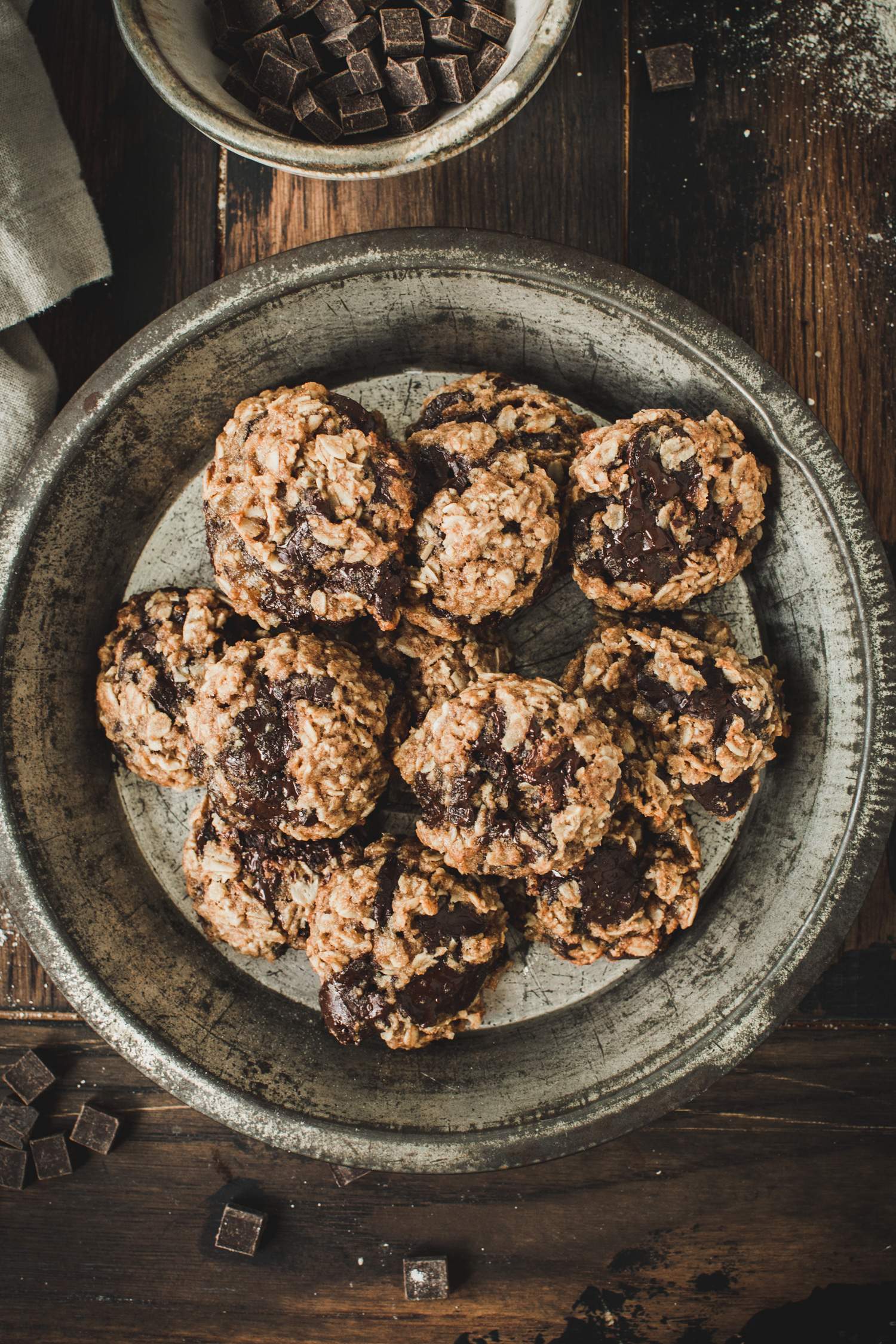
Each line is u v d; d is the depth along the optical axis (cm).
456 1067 48
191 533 50
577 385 50
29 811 47
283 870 47
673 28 51
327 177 45
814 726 48
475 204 51
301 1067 48
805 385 51
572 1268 52
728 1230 51
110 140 52
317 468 44
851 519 46
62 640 48
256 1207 52
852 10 51
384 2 48
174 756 47
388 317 48
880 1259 51
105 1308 52
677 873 47
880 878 51
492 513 44
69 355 51
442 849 45
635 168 51
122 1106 52
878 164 52
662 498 45
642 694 47
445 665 47
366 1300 52
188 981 49
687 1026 47
